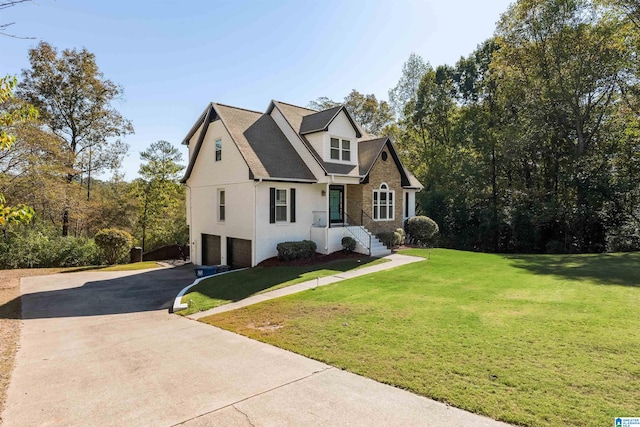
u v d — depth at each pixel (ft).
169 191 118.42
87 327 31.09
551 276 39.42
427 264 50.26
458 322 24.20
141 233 114.83
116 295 45.57
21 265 69.67
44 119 84.58
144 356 21.95
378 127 141.28
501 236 94.27
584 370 16.51
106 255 74.90
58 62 86.02
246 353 21.63
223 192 63.00
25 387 17.78
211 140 65.00
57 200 72.38
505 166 94.79
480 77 119.65
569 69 79.30
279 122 66.49
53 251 72.74
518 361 17.78
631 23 69.97
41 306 40.11
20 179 66.33
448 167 104.37
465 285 36.06
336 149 62.13
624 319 23.35
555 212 78.54
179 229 118.32
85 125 92.02
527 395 14.60
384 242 64.44
